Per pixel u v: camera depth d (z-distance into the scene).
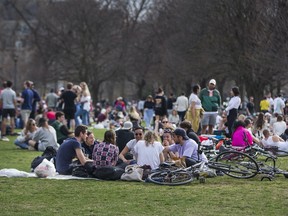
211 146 35.00
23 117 55.31
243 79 96.75
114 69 137.25
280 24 76.31
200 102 45.41
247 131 34.03
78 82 137.12
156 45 131.88
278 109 67.12
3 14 162.12
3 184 25.59
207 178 27.59
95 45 134.62
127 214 19.59
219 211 20.06
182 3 107.56
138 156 28.23
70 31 134.75
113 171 27.16
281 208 20.52
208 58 99.69
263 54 80.94
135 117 50.38
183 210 20.22
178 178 26.25
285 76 81.44
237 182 26.50
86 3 133.38
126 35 137.62
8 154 40.19
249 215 19.45
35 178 27.55
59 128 43.69
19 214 19.58
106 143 28.44
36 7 146.75
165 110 58.78
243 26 93.44
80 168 28.12
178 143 29.28
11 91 53.69
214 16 97.31
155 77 133.50
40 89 161.12
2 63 165.25
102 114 76.06
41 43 137.50
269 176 27.30
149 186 25.36
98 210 20.20
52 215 19.41
